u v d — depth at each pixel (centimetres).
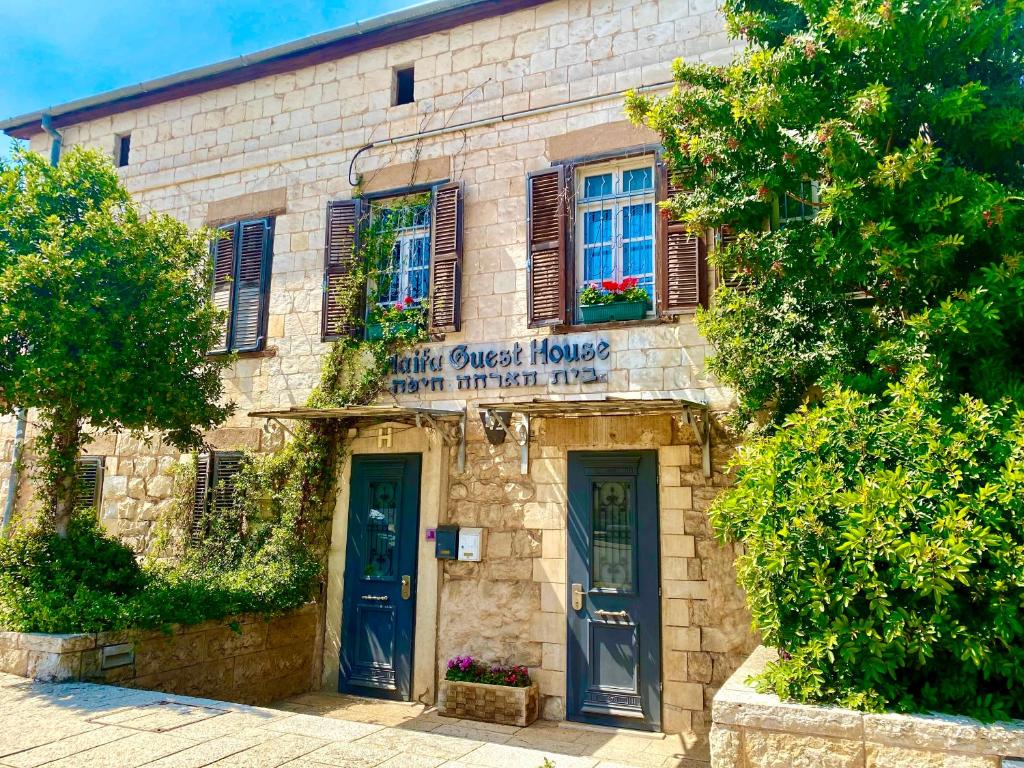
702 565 659
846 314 540
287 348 870
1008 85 496
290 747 451
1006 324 443
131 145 1014
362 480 809
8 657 591
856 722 354
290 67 930
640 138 737
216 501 864
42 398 643
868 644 367
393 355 809
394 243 840
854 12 470
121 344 661
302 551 793
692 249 696
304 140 909
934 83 491
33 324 619
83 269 639
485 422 744
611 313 719
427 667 738
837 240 479
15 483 973
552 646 696
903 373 458
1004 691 365
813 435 416
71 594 623
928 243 443
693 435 679
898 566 363
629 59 761
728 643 639
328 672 788
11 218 670
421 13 839
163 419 681
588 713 671
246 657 709
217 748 445
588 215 762
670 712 647
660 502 682
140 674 615
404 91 904
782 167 531
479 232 796
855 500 377
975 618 367
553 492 721
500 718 669
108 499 934
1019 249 447
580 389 723
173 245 719
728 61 718
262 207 917
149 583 685
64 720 485
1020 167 496
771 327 575
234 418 880
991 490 365
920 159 439
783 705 370
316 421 820
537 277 749
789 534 390
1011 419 400
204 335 725
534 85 798
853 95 471
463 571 743
